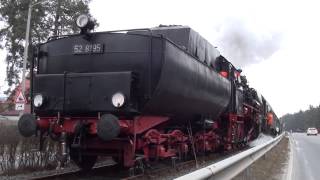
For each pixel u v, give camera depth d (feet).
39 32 108.88
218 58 60.13
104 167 45.52
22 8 110.63
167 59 36.50
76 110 36.06
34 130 36.35
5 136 41.14
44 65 40.04
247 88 88.02
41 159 42.91
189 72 42.19
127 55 36.81
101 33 37.88
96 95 35.45
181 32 47.06
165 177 38.86
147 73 36.19
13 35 107.14
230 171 29.50
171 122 43.65
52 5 112.16
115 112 35.06
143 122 36.78
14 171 40.06
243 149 81.30
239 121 74.43
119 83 34.91
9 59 109.81
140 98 36.09
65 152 36.35
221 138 65.62
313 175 49.37
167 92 37.52
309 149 101.65
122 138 35.09
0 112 109.40
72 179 37.35
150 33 36.83
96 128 35.55
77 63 38.40
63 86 36.70
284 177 45.80
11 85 110.42
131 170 37.52
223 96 58.54
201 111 50.11
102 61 37.52
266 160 58.39
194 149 50.47
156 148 38.65
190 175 19.44
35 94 37.81
